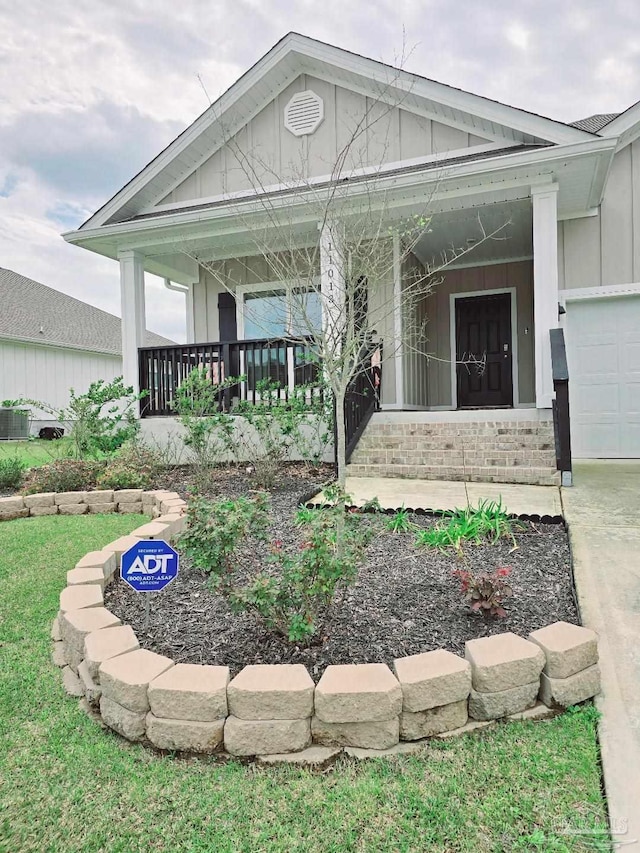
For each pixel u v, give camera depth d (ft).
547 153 19.38
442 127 23.70
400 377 27.55
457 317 33.12
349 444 21.38
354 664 6.87
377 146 24.72
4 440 52.95
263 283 31.42
